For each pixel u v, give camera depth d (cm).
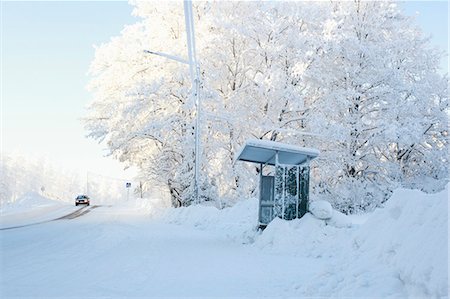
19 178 11950
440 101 3108
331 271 686
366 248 695
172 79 3067
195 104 2420
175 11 3328
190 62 2316
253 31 2962
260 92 2838
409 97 2994
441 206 565
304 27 3188
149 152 3250
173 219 2362
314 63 2981
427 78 3070
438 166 3033
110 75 3334
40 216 2978
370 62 2950
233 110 2945
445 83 3078
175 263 926
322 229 1180
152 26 3394
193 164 2862
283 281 739
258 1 3209
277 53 2928
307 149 1346
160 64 3188
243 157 1577
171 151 3039
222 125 2892
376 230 716
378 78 2947
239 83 3153
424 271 495
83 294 623
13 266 858
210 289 672
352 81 2967
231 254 1100
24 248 1152
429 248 518
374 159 2961
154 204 3756
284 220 1263
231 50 3059
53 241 1321
